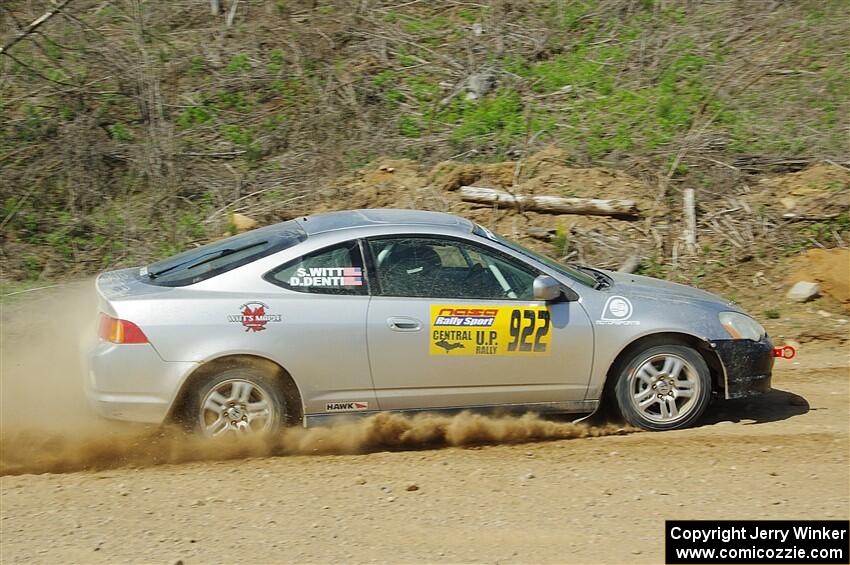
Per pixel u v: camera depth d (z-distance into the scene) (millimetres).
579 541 4613
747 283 9758
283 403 5773
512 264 6094
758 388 6336
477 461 5754
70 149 11414
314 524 4824
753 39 13906
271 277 5801
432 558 4438
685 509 4984
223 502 5121
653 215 10547
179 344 5590
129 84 12680
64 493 5258
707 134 11750
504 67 13508
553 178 11055
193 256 6207
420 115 12609
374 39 14016
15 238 10430
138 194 11344
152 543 4613
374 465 5688
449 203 10781
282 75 13172
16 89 12477
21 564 4402
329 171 11578
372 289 5867
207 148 12023
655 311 6129
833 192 10578
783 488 5258
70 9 13922
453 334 5875
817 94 12570
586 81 13125
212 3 14445
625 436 6160
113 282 6090
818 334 8711
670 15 14523
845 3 14617
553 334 5977
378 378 5828
